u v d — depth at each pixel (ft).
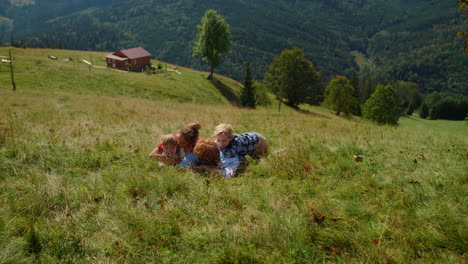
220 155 17.02
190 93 186.29
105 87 153.58
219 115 46.16
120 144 20.07
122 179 14.19
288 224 10.34
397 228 10.02
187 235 10.02
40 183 13.09
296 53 193.98
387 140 23.97
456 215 10.54
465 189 12.71
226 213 11.42
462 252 8.90
